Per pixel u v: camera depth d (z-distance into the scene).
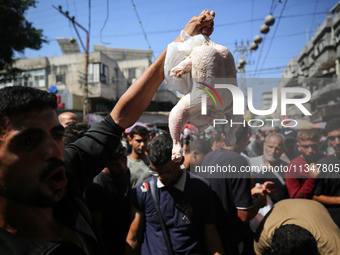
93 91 22.08
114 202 2.20
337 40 19.95
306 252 1.55
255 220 2.50
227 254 2.02
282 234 1.62
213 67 1.18
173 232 1.91
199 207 1.92
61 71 23.14
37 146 0.83
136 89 1.33
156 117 19.06
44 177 0.83
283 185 2.37
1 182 0.82
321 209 1.97
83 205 1.10
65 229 1.01
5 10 11.10
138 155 3.23
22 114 0.81
